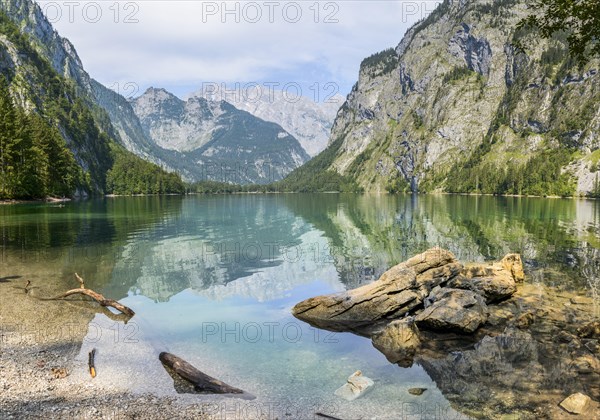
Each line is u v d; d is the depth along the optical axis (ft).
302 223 218.59
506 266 82.38
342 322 62.18
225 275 92.79
